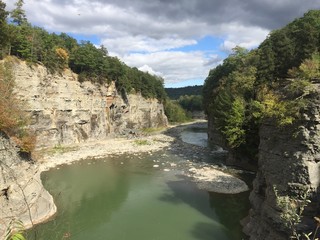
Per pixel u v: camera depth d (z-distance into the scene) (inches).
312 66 948.6
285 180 807.7
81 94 3216.0
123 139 3462.1
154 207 1326.3
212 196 1446.9
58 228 1074.7
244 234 1040.2
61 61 3038.9
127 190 1568.7
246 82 2203.5
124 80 4042.8
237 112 1877.5
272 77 2126.0
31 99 2475.4
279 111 850.1
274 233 815.7
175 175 1841.8
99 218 1210.6
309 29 2113.7
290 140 818.2
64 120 2955.2
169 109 6338.6
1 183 964.6
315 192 748.6
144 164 2167.8
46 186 1641.2
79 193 1525.6
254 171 1895.9
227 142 2047.2
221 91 2522.1
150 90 5132.9
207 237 1045.8
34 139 1166.3
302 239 733.9
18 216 1000.9
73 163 2208.4
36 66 2588.6
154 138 3634.4
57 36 3651.6
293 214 359.9
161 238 1044.5
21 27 2674.7
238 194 1470.2
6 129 1042.7
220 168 1984.5
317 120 756.0
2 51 2236.7
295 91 838.5
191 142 3412.9
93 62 3319.4
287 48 2164.1
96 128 3380.9
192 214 1243.8
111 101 3700.8
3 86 1120.8
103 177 1822.1
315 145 757.3
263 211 890.7
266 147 929.5
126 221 1185.4
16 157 1072.8
